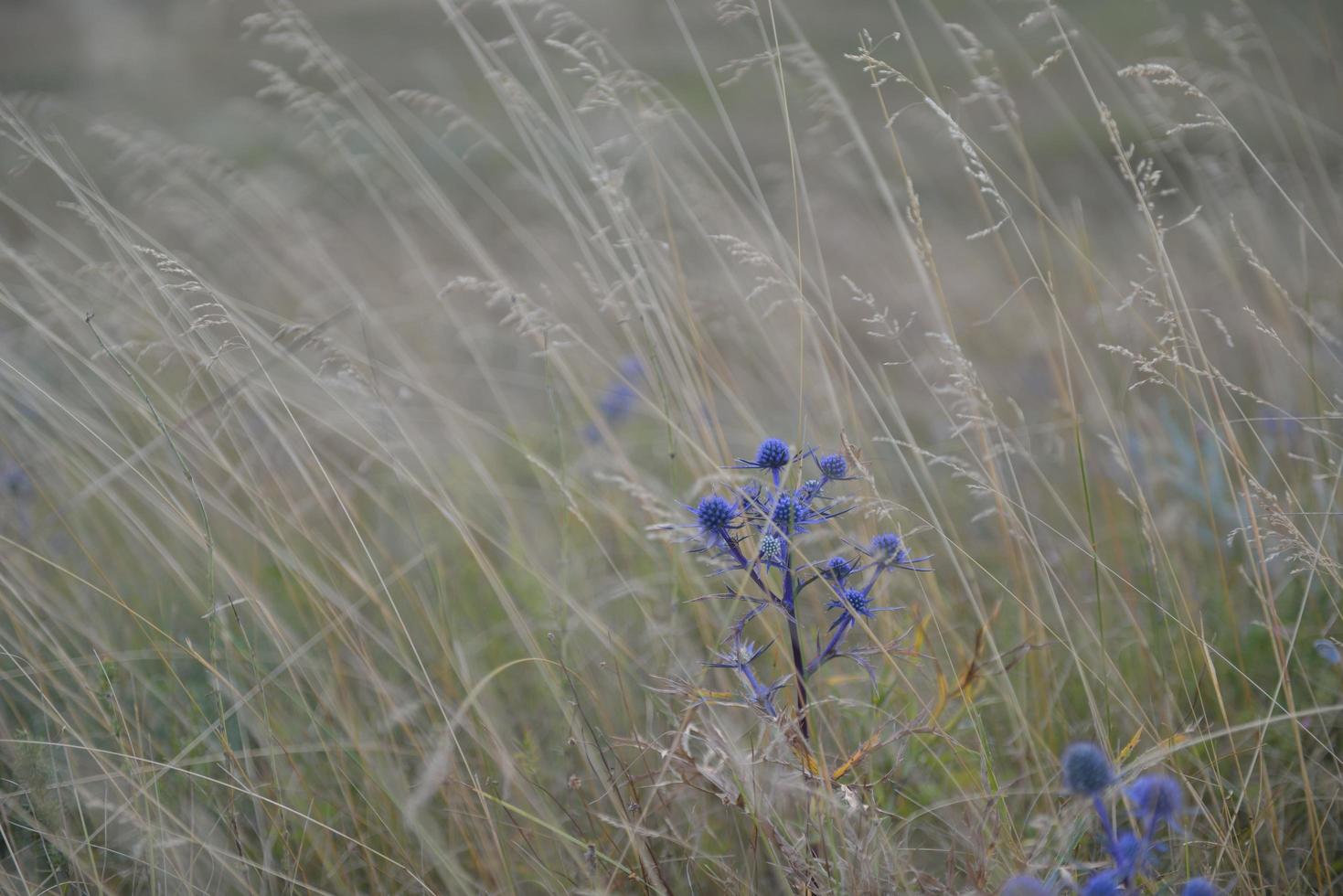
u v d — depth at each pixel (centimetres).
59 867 256
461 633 351
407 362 440
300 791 281
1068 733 281
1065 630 272
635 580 342
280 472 405
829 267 679
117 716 271
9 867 265
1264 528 288
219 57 1338
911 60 1195
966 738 280
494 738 258
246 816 281
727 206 463
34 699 273
